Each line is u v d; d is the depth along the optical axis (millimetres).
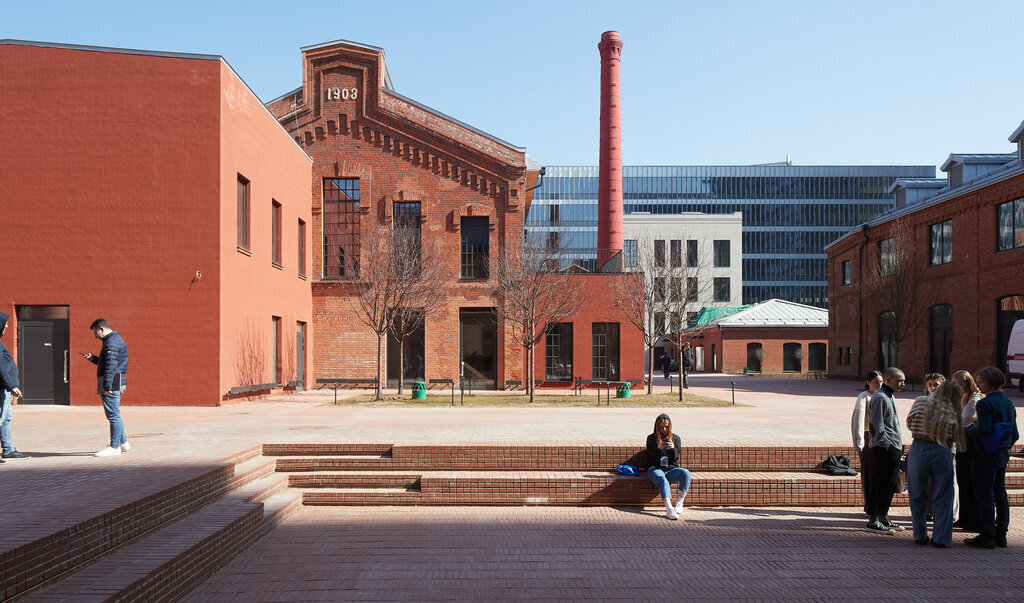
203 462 7699
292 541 6828
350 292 24984
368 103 25547
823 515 8062
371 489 8602
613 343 24797
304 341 24438
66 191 16625
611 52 36938
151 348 16562
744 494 8461
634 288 23188
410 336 25109
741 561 6309
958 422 6676
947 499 6758
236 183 17828
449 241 25328
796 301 86500
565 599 5301
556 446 9016
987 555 6512
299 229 24125
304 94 25438
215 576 5758
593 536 7117
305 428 11477
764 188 87938
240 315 18078
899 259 30594
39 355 16625
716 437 10227
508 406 17188
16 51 16688
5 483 6453
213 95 16844
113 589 4395
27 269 16516
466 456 9023
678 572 5980
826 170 87750
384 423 12414
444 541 6871
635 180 88250
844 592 5504
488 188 25344
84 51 16766
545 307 19672
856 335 37094
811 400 19938
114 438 8344
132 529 5566
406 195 25359
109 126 16734
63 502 5582
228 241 17266
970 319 27266
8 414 8016
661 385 29953
